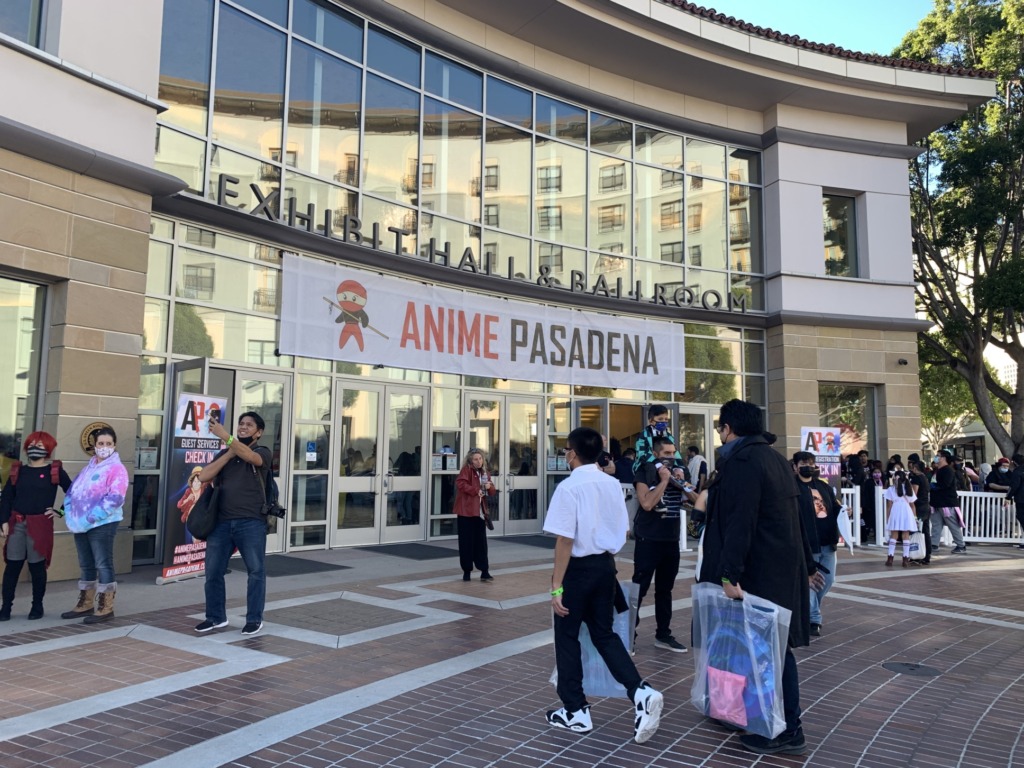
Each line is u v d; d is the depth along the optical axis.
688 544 14.19
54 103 9.23
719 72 17.73
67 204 9.35
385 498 13.66
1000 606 9.43
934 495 15.46
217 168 11.69
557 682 4.85
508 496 15.57
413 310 14.25
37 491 7.21
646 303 17.62
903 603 9.43
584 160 17.34
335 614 7.70
